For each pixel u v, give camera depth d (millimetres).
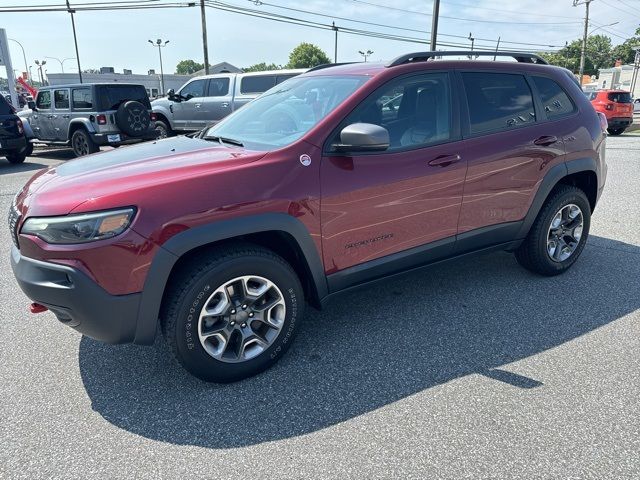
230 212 2480
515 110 3617
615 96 17422
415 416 2445
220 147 3027
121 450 2240
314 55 84188
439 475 2068
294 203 2650
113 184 2414
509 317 3465
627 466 2109
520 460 2148
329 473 2088
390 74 3090
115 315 2357
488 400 2562
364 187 2877
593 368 2838
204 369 2613
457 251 3492
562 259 4113
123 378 2799
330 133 2826
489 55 3650
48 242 2305
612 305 3631
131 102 11391
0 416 2475
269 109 3457
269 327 2803
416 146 3115
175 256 2375
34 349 3111
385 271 3160
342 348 3090
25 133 11414
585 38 43125
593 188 4246
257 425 2398
